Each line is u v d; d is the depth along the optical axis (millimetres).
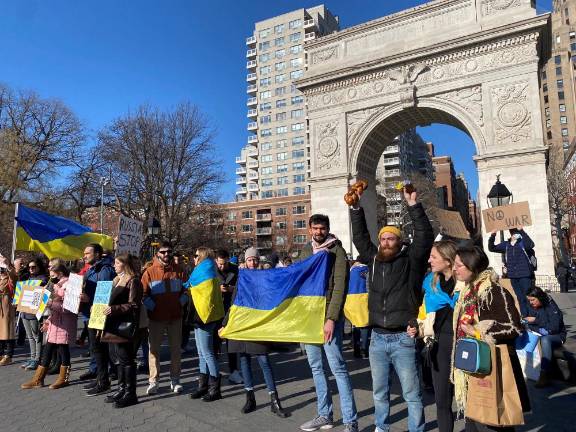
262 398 6895
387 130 31562
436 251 4652
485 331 3801
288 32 96750
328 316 5188
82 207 36250
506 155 25203
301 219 83875
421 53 27969
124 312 6535
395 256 4699
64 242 11727
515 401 3654
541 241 23812
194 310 6914
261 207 87562
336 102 31344
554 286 23094
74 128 36250
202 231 38469
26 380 8352
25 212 11203
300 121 94125
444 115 28781
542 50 28000
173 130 34906
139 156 34562
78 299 7316
